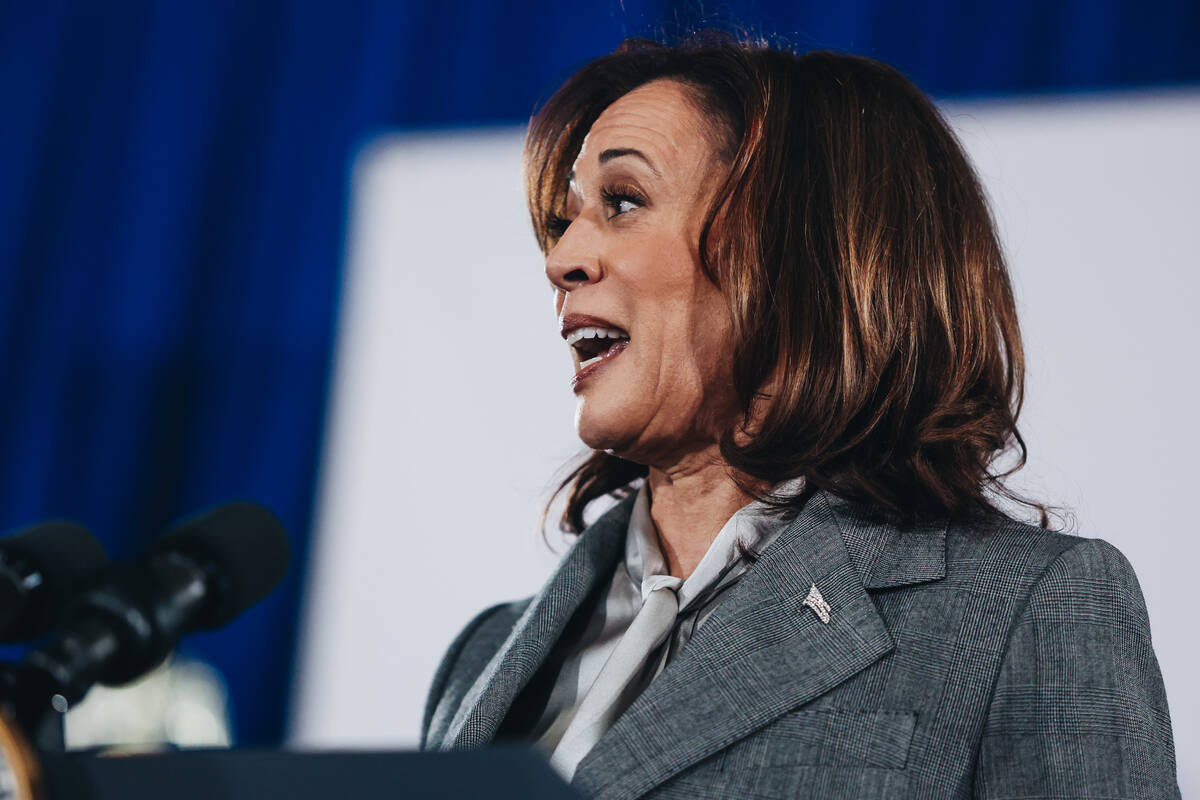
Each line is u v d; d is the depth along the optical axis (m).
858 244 4.08
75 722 10.84
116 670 2.22
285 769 2.11
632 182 4.28
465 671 4.68
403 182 12.72
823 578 3.70
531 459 11.62
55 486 13.92
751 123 4.22
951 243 4.23
